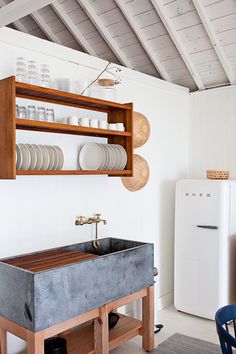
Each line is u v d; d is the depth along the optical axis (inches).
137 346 120.4
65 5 136.9
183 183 149.7
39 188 110.3
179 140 168.7
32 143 107.3
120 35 144.9
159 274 157.2
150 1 127.3
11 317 86.8
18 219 105.0
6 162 90.9
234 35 132.6
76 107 116.5
